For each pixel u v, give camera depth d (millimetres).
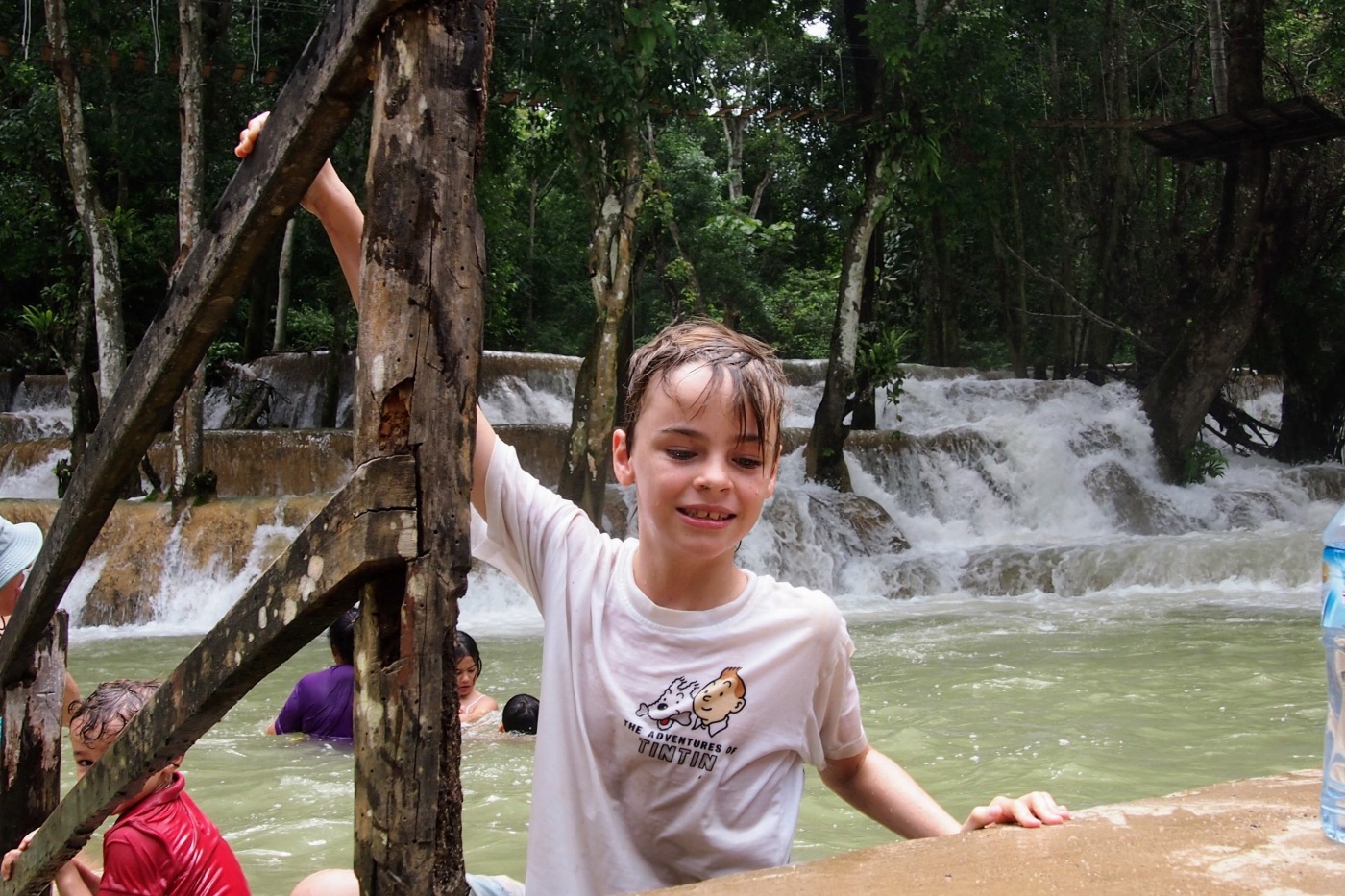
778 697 2285
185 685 2045
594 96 15906
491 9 1761
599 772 2264
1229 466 22531
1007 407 22188
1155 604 13109
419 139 1694
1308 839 1831
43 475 16984
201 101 14570
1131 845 1824
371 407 1703
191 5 14469
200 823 3143
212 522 13898
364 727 1732
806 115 20047
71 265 18125
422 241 1694
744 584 2326
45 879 2756
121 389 2311
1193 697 7070
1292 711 6578
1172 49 28000
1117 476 19531
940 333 27484
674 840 2248
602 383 15609
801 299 34781
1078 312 26312
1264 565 14398
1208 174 27094
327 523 1739
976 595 15203
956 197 21484
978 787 5004
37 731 3180
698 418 2176
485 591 13758
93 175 15477
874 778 2578
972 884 1663
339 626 6254
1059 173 25516
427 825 1688
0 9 20938
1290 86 24891
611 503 16156
